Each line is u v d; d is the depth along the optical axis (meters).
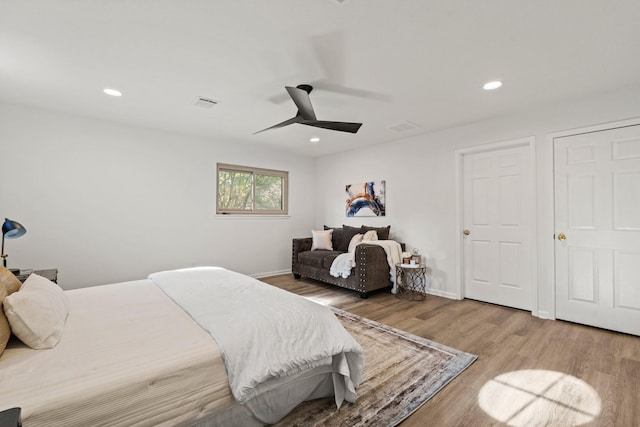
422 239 4.15
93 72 2.38
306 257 4.66
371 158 4.86
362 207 4.97
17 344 1.27
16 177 3.10
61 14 1.68
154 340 1.34
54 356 1.18
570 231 2.92
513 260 3.38
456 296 3.76
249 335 1.38
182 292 2.02
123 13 1.68
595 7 1.61
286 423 1.50
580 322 2.86
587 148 2.83
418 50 2.07
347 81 2.54
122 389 1.06
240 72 2.39
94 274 3.54
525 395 1.73
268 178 5.25
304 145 4.89
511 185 3.39
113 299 1.95
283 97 2.88
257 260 5.03
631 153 2.60
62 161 3.35
